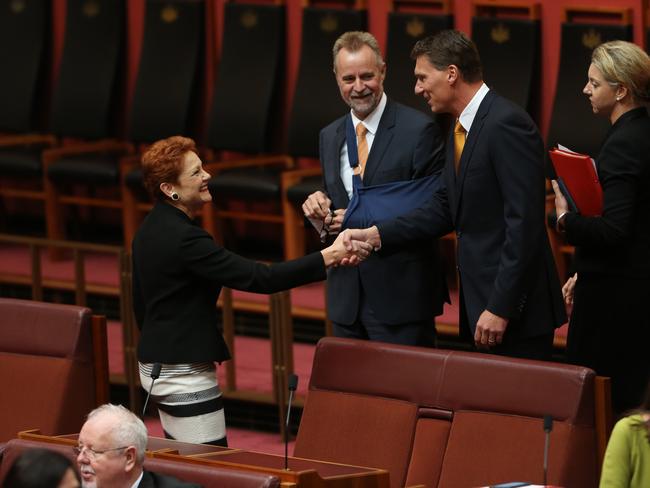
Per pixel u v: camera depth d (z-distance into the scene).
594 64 14.29
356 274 15.67
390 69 24.56
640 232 14.28
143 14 28.11
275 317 20.28
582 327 14.63
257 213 26.97
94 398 16.53
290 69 26.52
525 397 13.55
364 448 14.36
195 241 14.04
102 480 11.52
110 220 28.81
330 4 26.34
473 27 23.98
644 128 14.16
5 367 16.66
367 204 15.30
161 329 14.29
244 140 26.41
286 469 11.87
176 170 14.09
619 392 14.51
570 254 22.59
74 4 28.45
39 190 29.58
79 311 16.45
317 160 26.28
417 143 15.34
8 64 29.02
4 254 27.98
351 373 14.67
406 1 25.22
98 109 28.05
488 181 14.39
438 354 14.21
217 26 27.39
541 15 23.64
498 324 14.20
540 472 13.23
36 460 8.24
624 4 22.97
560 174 14.47
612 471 11.30
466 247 14.69
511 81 23.55
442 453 13.92
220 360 14.43
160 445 13.46
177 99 27.14
